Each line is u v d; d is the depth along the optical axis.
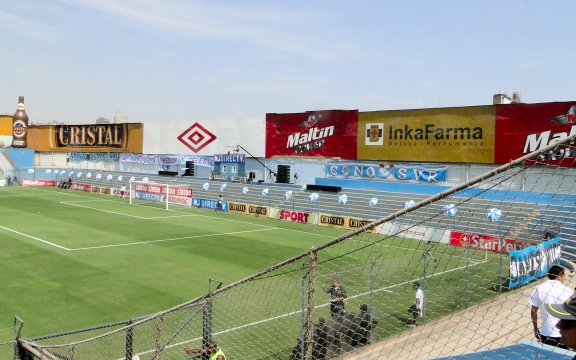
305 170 57.53
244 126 64.12
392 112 48.88
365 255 23.64
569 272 14.27
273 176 61.34
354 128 52.34
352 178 52.62
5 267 26.66
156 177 72.81
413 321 15.62
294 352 11.90
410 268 20.98
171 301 21.66
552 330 7.51
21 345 11.99
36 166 92.25
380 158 50.12
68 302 21.17
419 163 47.69
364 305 12.77
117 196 65.12
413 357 8.83
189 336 15.35
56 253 30.27
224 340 14.76
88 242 33.94
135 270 26.84
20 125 85.38
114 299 21.77
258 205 51.44
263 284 20.16
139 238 36.00
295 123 58.22
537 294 7.73
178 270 27.11
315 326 10.18
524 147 40.25
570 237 17.92
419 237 23.39
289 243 35.72
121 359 13.61
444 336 10.05
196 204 55.78
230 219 47.38
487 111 42.31
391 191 48.62
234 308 17.19
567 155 4.81
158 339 9.60
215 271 27.11
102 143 83.94
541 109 39.09
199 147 69.94
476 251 21.98
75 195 65.19
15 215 45.50
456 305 17.12
